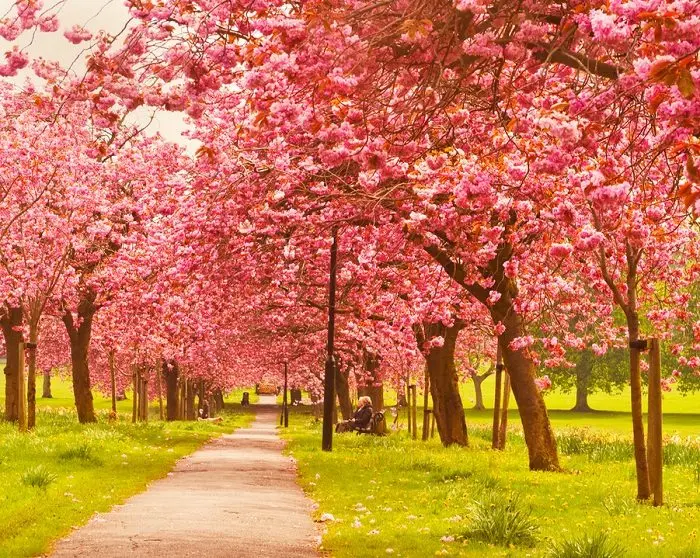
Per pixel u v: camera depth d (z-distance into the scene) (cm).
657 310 1822
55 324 5062
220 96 2014
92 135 2980
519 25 900
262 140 1639
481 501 1307
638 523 1323
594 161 905
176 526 1246
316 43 833
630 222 1037
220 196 1988
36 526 1197
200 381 7569
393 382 4791
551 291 1652
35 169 2730
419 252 2036
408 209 1509
